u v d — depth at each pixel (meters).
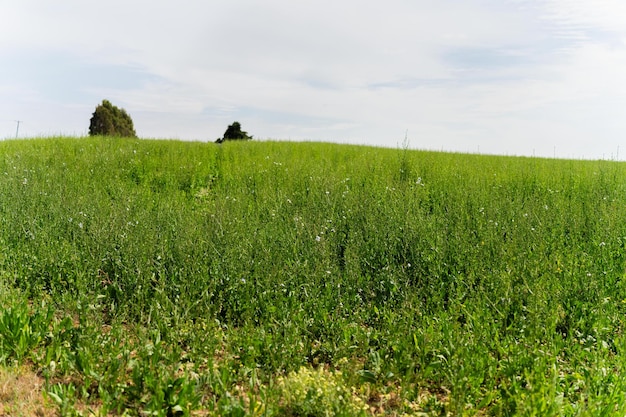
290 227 7.95
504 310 5.30
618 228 8.12
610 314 5.51
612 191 11.60
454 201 9.95
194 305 5.27
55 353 4.34
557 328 5.34
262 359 4.48
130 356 4.38
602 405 3.83
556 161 19.36
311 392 3.72
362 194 9.55
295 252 6.72
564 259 6.86
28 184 9.92
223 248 6.53
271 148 19.11
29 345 4.40
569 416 3.69
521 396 3.80
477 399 4.07
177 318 4.90
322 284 6.02
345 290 5.92
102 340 4.52
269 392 3.84
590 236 8.09
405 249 6.79
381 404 4.00
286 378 4.05
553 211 9.09
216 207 8.16
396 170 13.51
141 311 5.10
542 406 3.58
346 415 3.58
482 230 7.85
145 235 6.72
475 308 5.39
